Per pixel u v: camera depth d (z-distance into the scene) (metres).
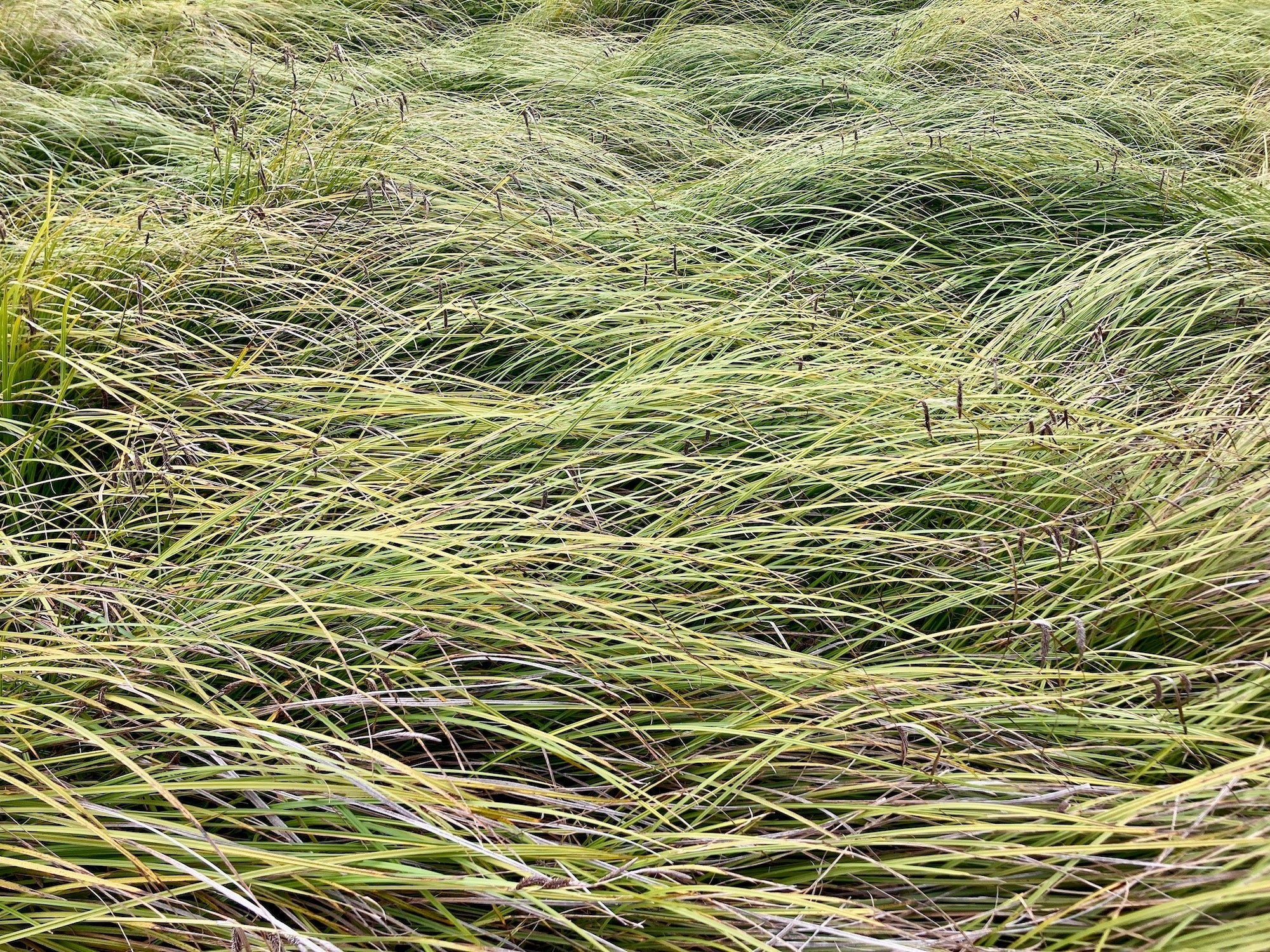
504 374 3.38
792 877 1.77
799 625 2.35
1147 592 2.30
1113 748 1.95
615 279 3.67
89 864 1.63
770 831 1.86
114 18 6.55
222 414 2.93
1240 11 6.73
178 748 1.78
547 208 3.92
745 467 2.61
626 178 4.70
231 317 3.34
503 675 2.08
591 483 2.51
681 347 3.23
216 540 2.47
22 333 2.92
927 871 1.66
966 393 2.89
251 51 5.79
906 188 4.42
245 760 1.86
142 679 1.96
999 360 3.26
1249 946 1.46
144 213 3.55
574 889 1.62
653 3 7.37
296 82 5.23
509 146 4.64
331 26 6.79
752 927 1.64
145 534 2.52
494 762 1.94
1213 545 2.31
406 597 2.16
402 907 1.68
